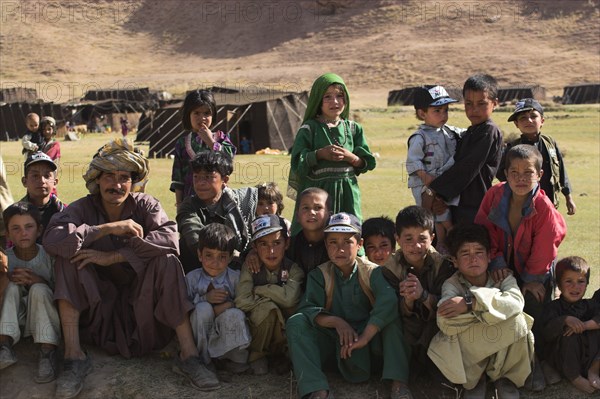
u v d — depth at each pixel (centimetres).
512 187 514
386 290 512
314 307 522
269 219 538
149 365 543
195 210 583
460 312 491
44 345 526
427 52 9612
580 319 523
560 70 8706
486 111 583
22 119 4372
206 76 9281
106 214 556
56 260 529
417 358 533
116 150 538
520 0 10856
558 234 520
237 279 552
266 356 559
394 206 1434
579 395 509
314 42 10881
